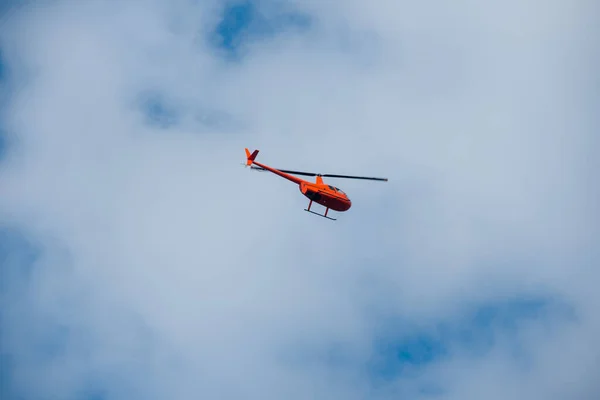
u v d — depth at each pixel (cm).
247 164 18000
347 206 19250
